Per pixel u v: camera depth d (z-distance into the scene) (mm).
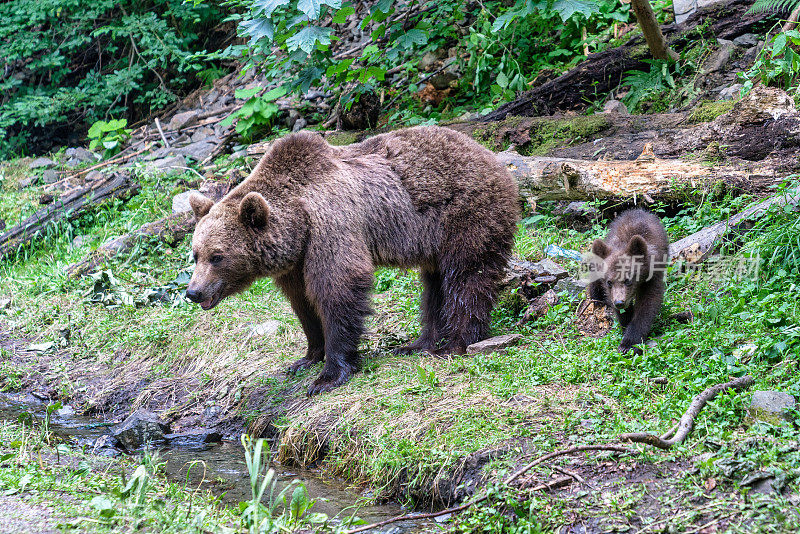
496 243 5965
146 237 8734
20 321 7816
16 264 9414
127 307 7637
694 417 4254
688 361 4961
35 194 11234
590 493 3881
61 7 14172
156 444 5598
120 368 6812
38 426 5773
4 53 14156
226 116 12555
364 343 6414
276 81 12508
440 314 6227
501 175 6074
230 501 4527
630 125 8641
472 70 11148
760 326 5086
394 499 4594
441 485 4383
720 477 3760
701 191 6977
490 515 3918
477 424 4645
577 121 8883
